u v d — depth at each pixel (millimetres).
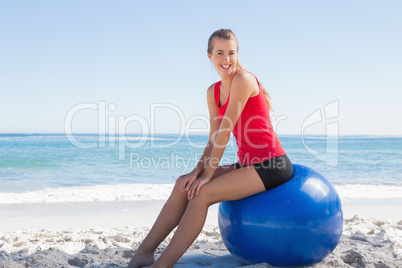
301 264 2627
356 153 22703
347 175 11859
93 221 4852
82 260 2895
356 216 4637
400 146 29938
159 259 2383
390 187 8484
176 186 2633
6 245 3361
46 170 13305
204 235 3902
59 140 35594
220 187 2479
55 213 5391
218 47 2686
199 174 2736
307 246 2518
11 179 10992
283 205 2490
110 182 10133
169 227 2627
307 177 2688
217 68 2732
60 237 3783
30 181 10508
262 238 2506
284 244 2486
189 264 2859
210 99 2998
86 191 7770
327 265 2666
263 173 2568
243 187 2535
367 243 3455
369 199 6617
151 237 2613
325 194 2617
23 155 18938
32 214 5312
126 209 5715
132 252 3154
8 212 5430
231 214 2627
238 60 2809
